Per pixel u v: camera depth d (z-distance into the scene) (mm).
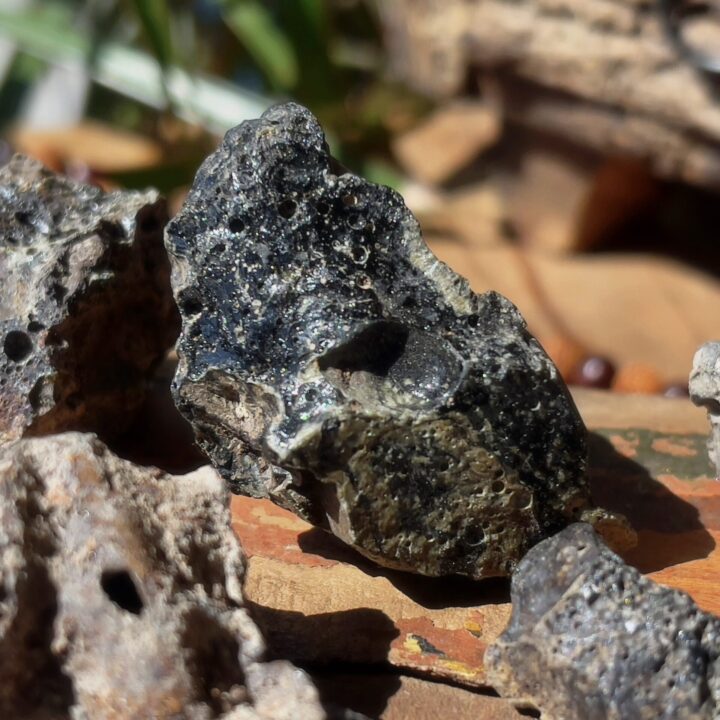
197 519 197
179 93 356
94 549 189
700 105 332
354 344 207
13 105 445
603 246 407
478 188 428
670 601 196
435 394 207
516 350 210
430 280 213
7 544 187
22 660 186
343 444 203
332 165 218
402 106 419
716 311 370
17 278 225
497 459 207
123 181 353
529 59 358
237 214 212
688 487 232
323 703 192
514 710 203
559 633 197
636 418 248
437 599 214
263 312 209
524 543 210
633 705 193
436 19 387
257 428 210
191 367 211
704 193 408
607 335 357
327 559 220
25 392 221
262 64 406
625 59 340
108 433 237
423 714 203
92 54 360
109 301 229
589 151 377
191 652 187
